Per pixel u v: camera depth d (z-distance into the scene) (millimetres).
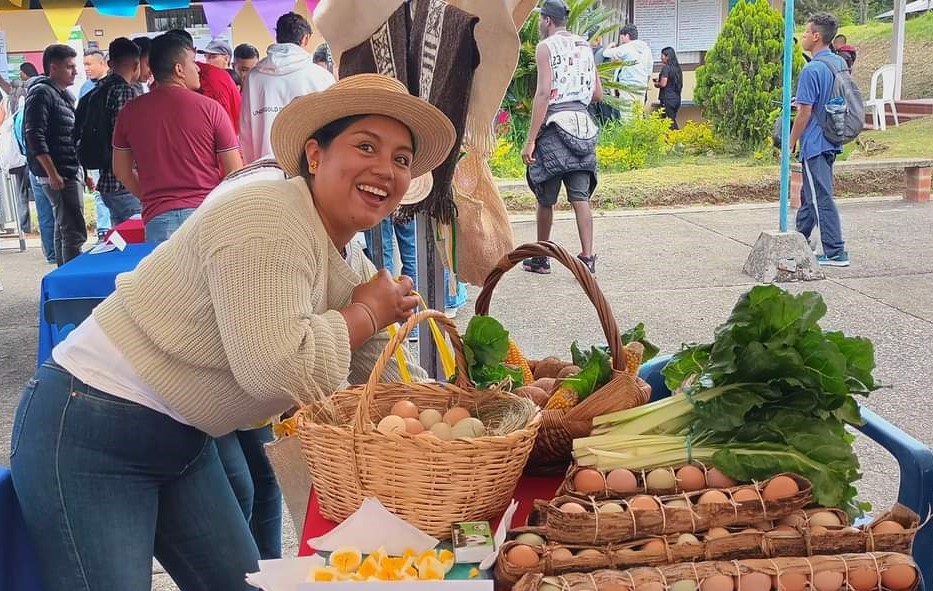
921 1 18156
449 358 2109
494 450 1467
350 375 1958
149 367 1725
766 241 6672
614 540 1356
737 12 12031
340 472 1505
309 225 1647
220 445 2398
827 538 1355
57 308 3635
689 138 12352
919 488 1876
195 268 1650
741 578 1304
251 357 1551
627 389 1675
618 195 9828
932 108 14352
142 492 1824
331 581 1282
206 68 6789
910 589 1327
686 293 6391
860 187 10078
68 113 6875
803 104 6633
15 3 5773
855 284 6457
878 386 1583
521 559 1321
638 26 13789
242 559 2029
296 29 5797
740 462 1483
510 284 6762
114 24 12047
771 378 1551
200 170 4820
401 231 5664
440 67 2418
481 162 2715
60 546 1759
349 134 1695
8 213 10156
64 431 1747
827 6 20406
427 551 1365
